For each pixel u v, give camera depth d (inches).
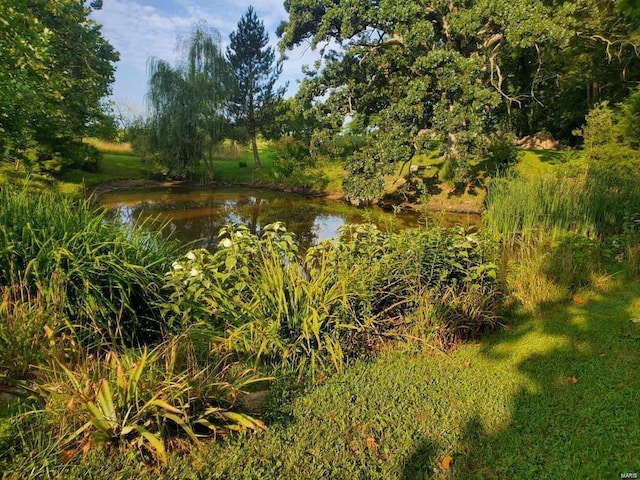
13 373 97.3
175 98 853.8
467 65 538.0
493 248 180.7
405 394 103.6
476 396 102.5
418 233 156.9
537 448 83.1
